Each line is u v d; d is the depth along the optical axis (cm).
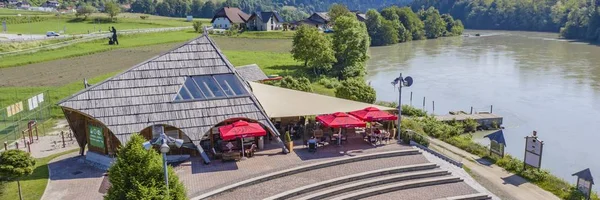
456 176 2836
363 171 2753
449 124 4659
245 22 15400
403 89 6812
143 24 15375
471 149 3544
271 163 2831
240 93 3105
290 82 5231
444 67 8881
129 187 1694
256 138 3116
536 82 7206
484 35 17675
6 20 14450
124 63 7519
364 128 3562
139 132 2816
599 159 3784
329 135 3281
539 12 19650
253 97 3128
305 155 2980
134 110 2867
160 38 11275
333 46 7906
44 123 4094
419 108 5500
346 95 4816
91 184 2609
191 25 15725
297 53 7475
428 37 16800
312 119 3719
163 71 3052
